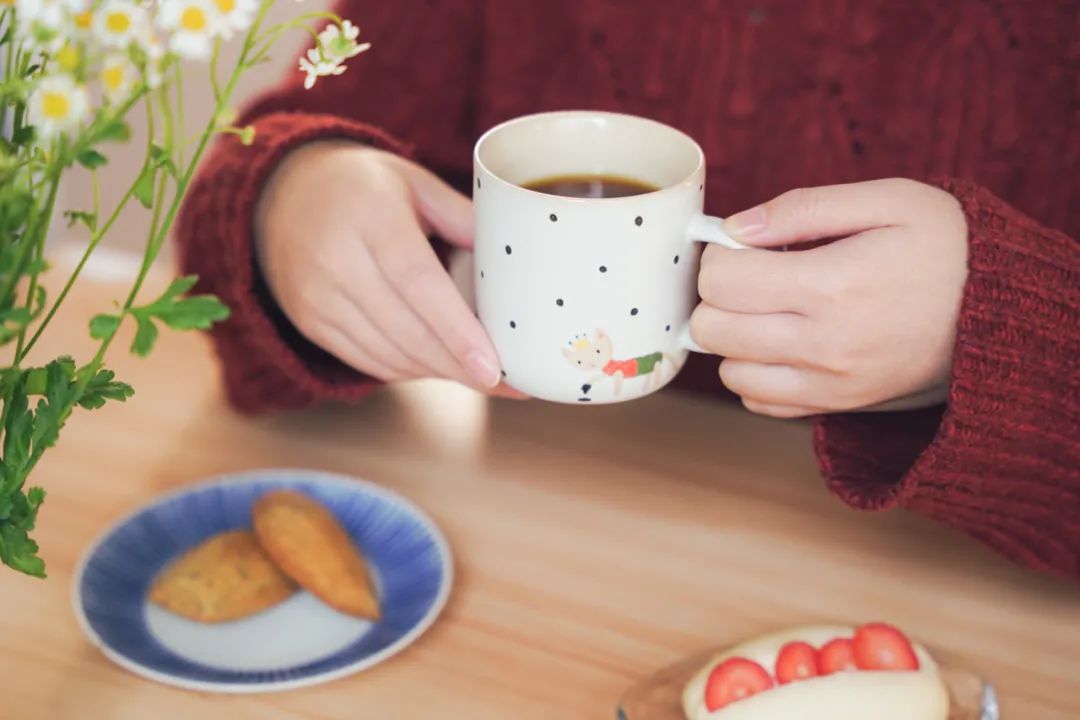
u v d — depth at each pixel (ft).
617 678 2.21
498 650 2.25
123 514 2.47
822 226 2.13
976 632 2.31
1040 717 2.15
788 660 2.11
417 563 2.40
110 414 2.77
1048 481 2.31
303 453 2.69
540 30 3.13
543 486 2.61
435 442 2.73
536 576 2.40
